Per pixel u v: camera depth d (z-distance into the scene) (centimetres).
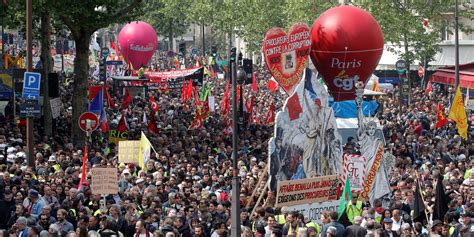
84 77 10131
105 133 9881
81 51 10138
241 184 6294
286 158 6272
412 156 8688
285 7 17662
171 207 5528
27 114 7088
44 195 5572
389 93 15388
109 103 12506
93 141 9194
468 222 5150
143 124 10488
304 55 6812
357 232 4906
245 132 9688
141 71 15875
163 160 7131
